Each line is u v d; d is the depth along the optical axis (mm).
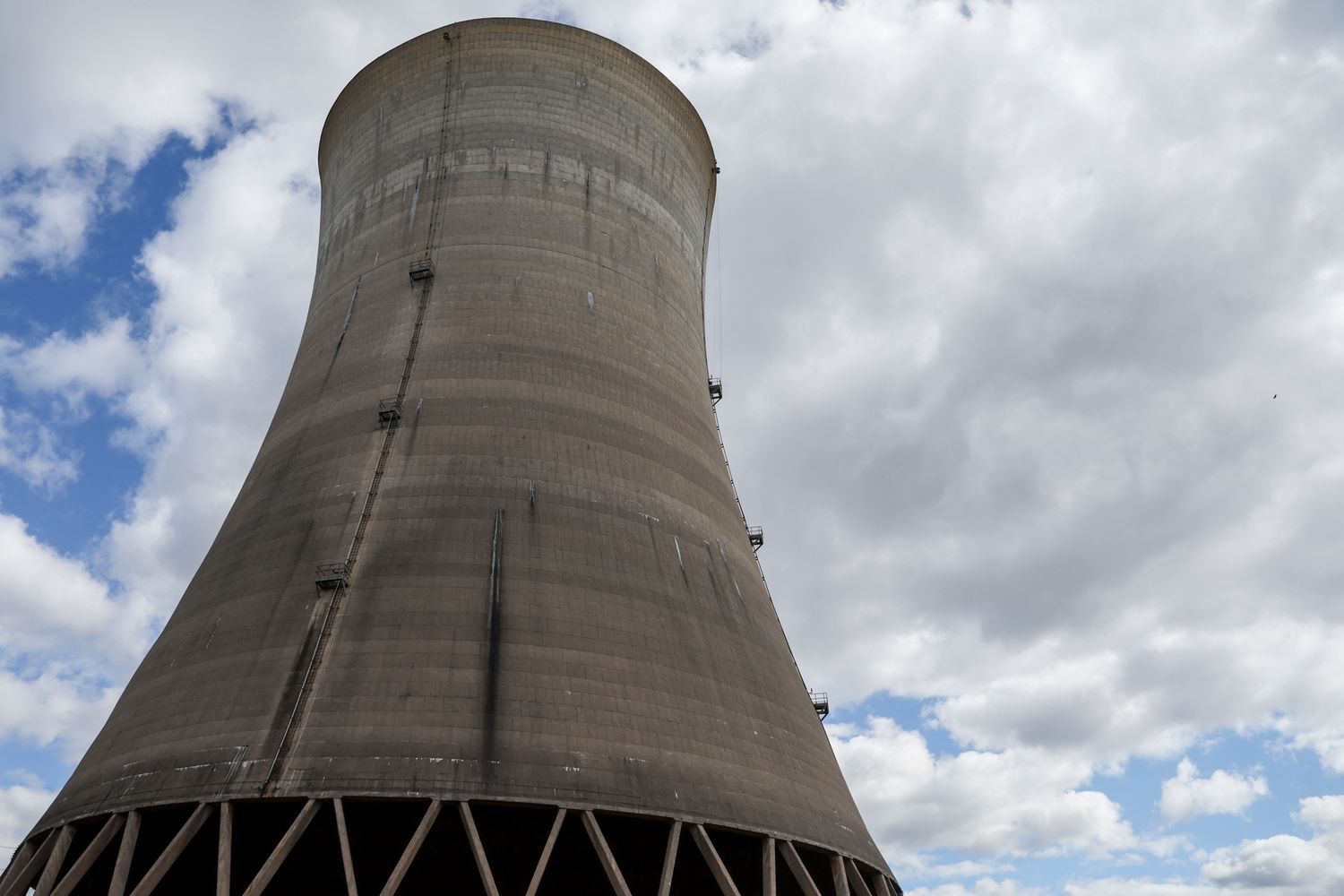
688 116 46594
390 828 26766
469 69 41781
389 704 25953
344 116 45531
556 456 32500
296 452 34000
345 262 40562
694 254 45438
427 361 34438
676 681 29062
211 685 27688
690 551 33406
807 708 34844
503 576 29047
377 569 29031
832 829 30109
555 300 36688
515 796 24719
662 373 38188
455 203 38688
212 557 33031
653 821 27125
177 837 24172
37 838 28031
